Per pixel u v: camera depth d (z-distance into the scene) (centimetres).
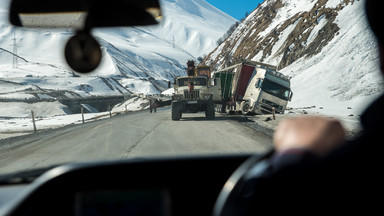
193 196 155
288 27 8481
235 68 2766
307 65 5575
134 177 141
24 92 13225
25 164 816
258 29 10331
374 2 69
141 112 4022
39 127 2783
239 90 2667
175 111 2155
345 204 59
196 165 153
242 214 71
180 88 2220
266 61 7881
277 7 10394
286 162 66
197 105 2195
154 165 145
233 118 2306
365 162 60
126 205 141
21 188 229
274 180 65
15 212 116
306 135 70
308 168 63
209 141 1146
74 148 1042
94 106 10638
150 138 1229
